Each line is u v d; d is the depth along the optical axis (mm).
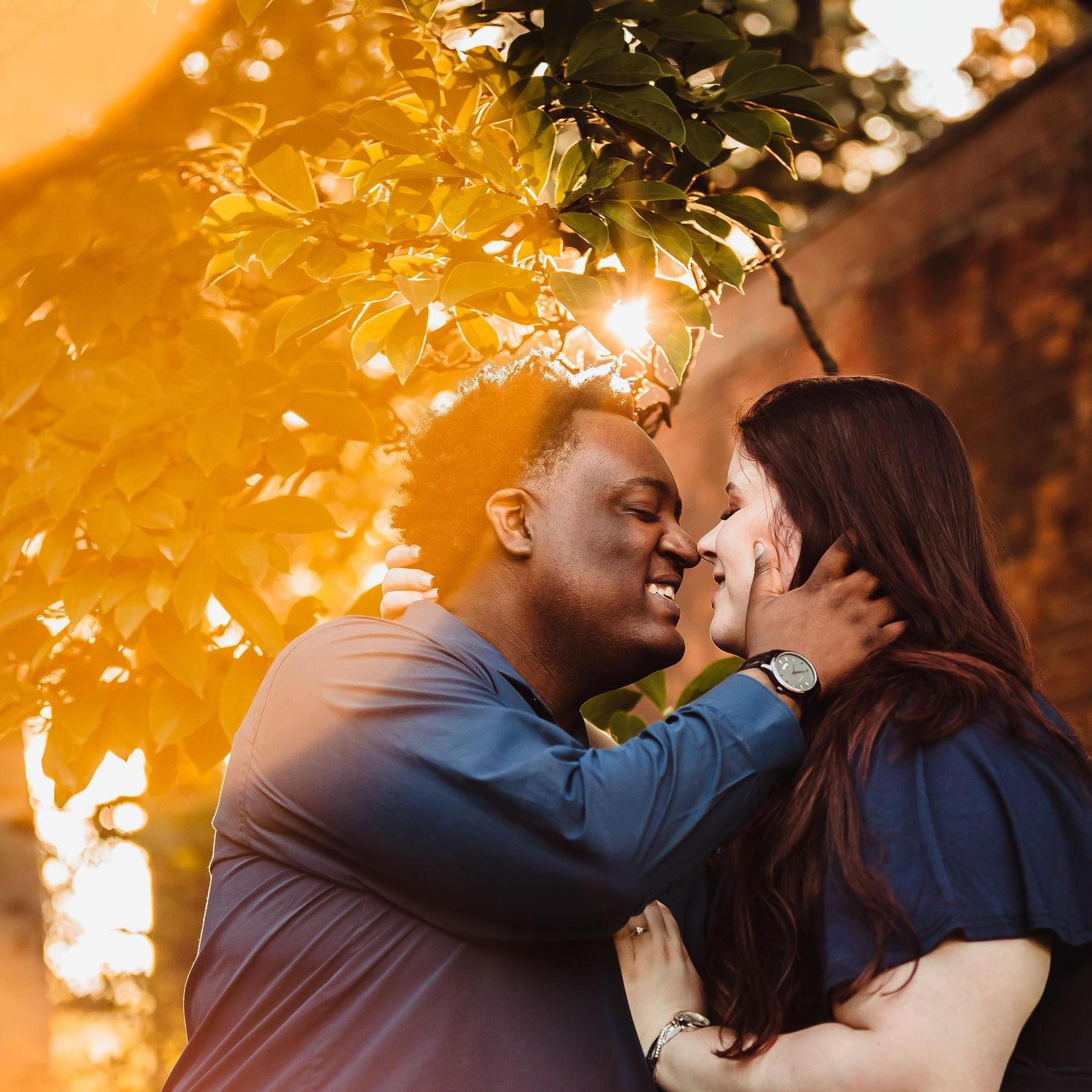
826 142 2197
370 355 1906
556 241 2012
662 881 1408
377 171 1846
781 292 2580
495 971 1435
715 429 6824
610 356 2109
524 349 2215
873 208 5980
